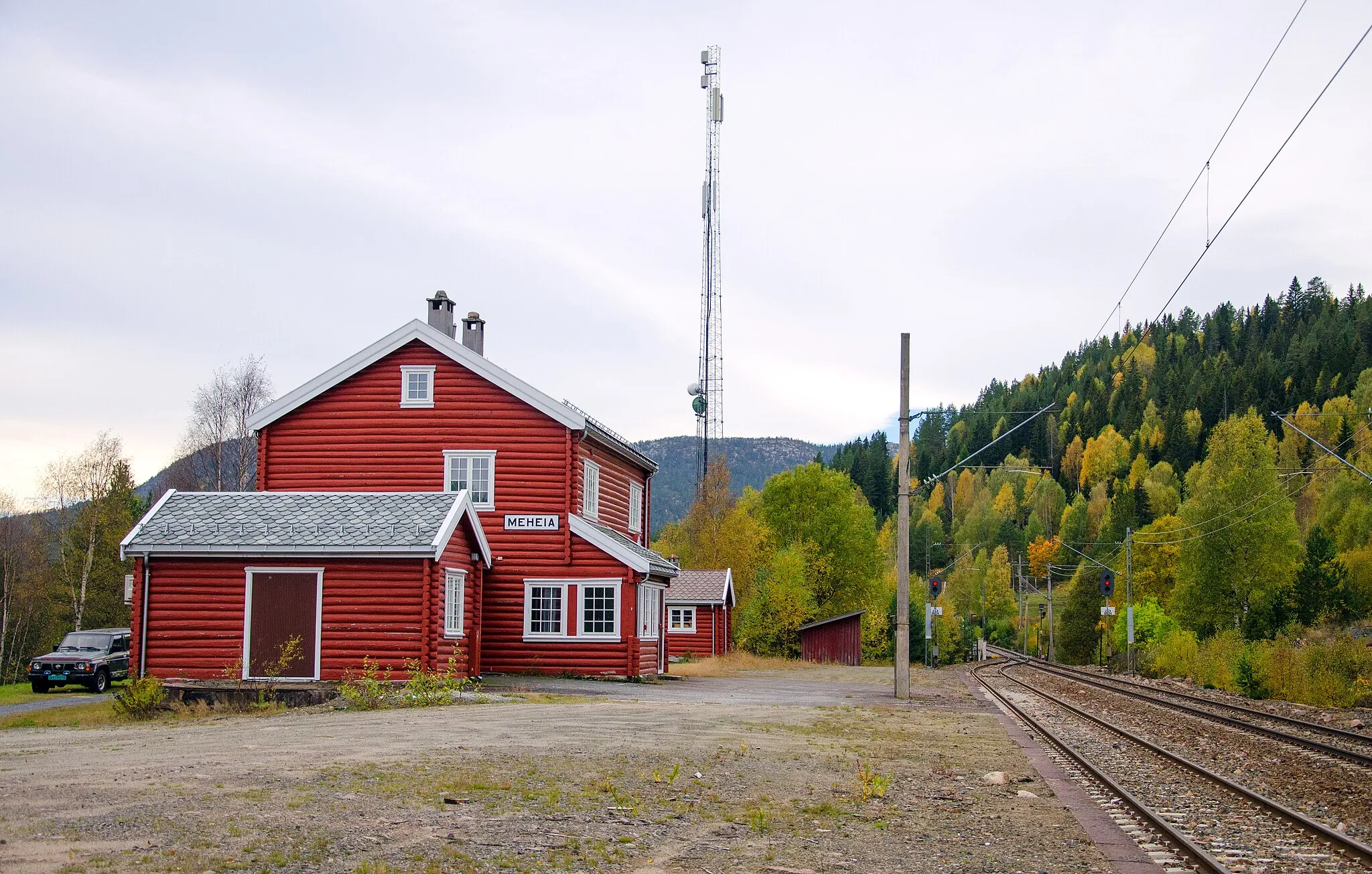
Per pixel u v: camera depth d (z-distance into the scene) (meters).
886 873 9.15
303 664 26.50
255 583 26.77
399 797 11.05
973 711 26.95
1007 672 56.31
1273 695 35.75
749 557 73.12
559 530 32.84
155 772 12.22
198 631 26.69
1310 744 19.92
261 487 33.16
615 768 13.66
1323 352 131.62
